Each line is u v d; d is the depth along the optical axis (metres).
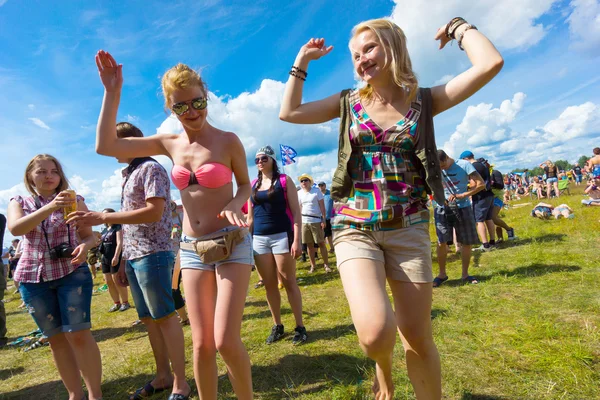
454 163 4.63
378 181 1.57
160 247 2.49
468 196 4.51
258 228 3.41
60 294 2.47
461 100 1.49
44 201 2.57
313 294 5.17
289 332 3.60
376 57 1.52
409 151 1.58
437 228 4.70
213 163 2.01
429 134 1.57
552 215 9.05
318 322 3.83
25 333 5.39
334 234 1.66
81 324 2.47
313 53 1.71
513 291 3.89
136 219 2.22
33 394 2.96
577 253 5.14
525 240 6.80
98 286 9.81
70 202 2.36
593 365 2.22
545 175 16.91
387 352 1.36
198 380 1.87
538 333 2.75
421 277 1.51
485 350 2.60
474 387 2.13
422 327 1.52
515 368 2.30
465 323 3.14
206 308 1.93
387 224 1.54
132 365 3.28
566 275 4.16
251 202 3.54
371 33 1.56
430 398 1.57
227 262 1.91
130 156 2.08
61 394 2.89
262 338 3.48
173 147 2.11
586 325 2.76
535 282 4.09
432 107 1.58
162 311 2.46
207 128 2.08
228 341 1.75
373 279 1.43
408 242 1.54
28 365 3.75
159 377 2.71
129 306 6.09
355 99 1.67
